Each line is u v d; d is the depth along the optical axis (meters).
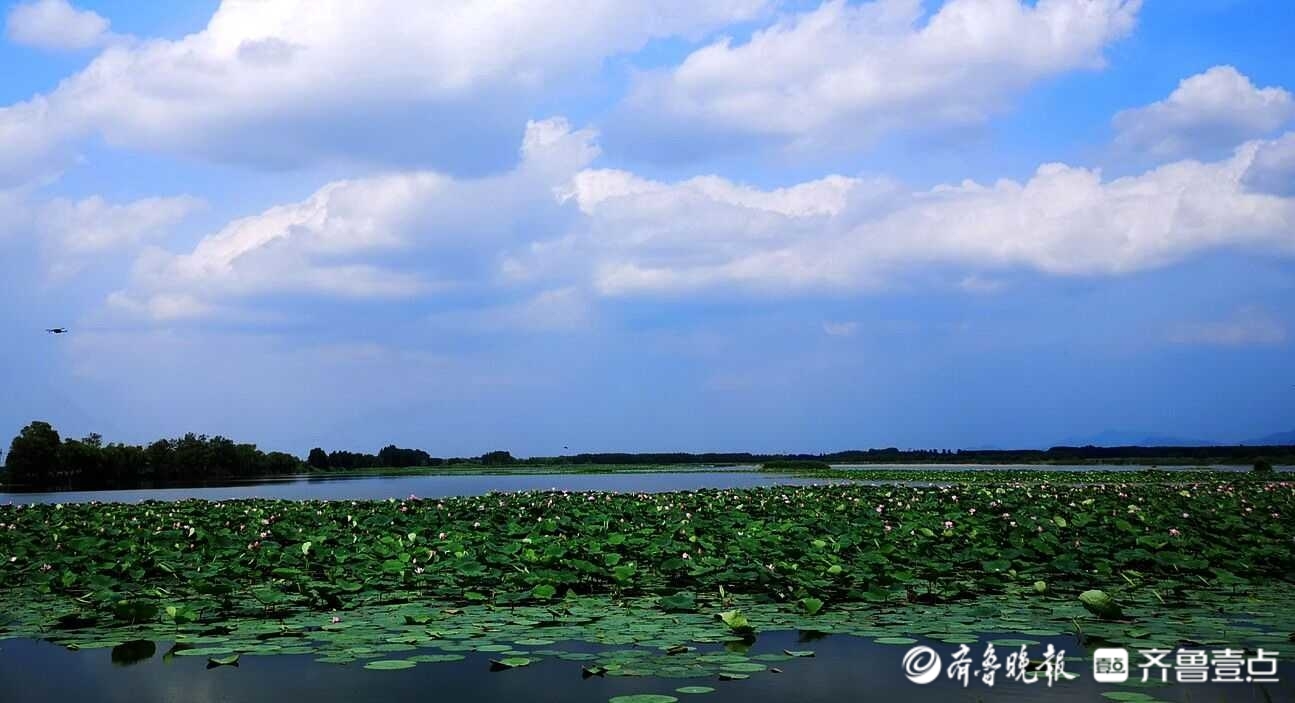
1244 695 6.78
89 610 10.53
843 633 8.95
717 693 7.02
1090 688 7.01
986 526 16.58
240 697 7.04
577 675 7.56
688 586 11.91
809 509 21.08
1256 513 18.58
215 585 10.53
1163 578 12.05
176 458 79.81
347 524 19.83
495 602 10.58
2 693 7.23
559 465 147.50
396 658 7.97
